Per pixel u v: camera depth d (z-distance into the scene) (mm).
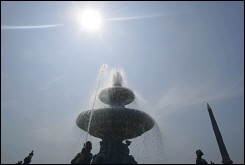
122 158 13227
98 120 13469
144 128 14281
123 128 13586
